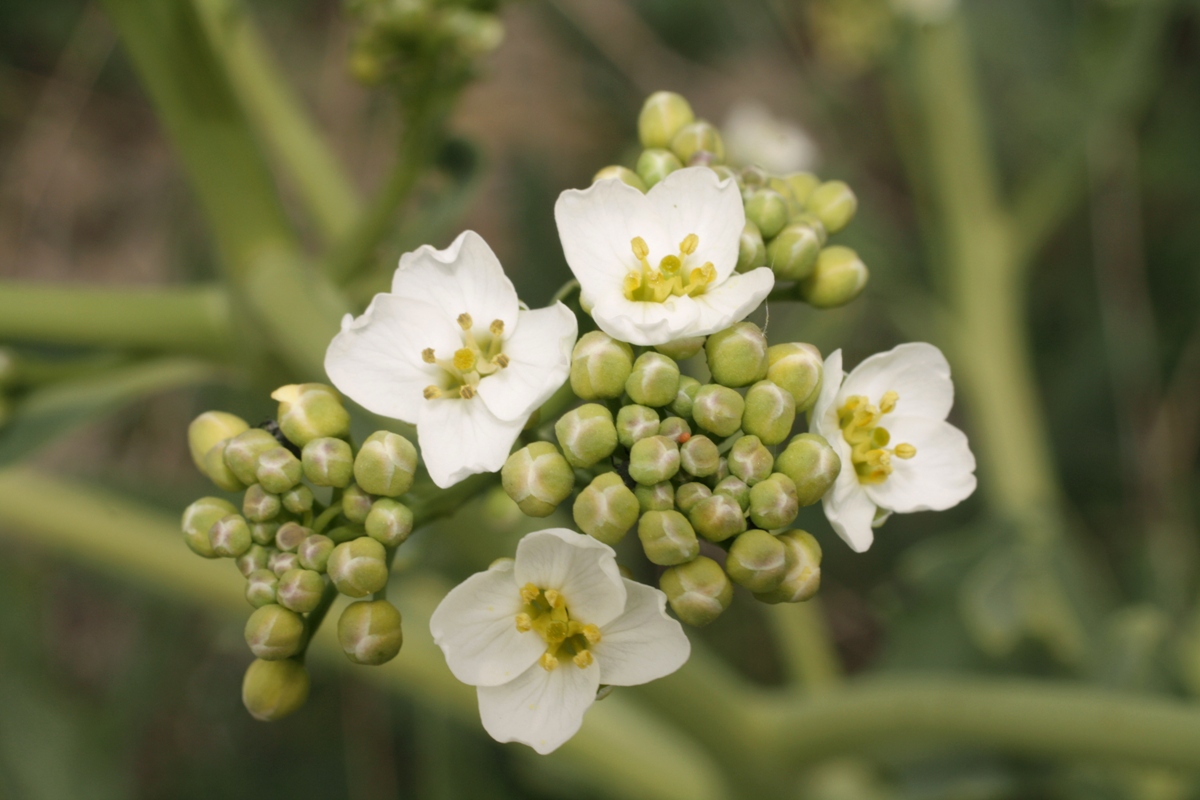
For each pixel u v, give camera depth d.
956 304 0.22
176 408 0.23
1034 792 0.19
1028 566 0.17
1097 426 0.24
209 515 0.12
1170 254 0.24
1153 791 0.17
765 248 0.12
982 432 0.22
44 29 0.23
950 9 0.22
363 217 0.15
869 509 0.12
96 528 0.17
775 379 0.12
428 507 0.12
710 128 0.13
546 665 0.11
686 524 0.11
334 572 0.11
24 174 0.23
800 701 0.15
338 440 0.12
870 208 0.24
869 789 0.18
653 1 0.25
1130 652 0.17
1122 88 0.22
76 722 0.20
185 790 0.21
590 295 0.12
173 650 0.21
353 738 0.21
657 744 0.18
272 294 0.15
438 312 0.12
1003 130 0.26
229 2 0.15
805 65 0.26
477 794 0.19
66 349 0.16
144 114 0.25
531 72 0.26
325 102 0.25
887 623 0.18
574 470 0.12
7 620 0.20
